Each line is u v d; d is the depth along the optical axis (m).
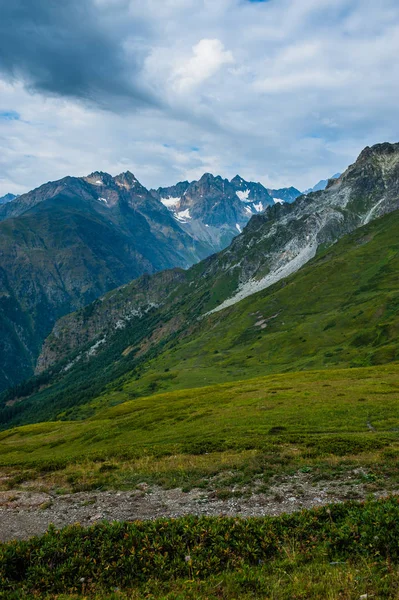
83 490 32.44
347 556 15.91
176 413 79.31
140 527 19.16
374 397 64.31
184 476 33.28
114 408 112.62
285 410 61.81
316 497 25.91
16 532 24.80
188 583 14.87
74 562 16.66
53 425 118.31
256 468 32.94
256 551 16.86
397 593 12.89
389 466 30.11
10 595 14.74
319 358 173.50
